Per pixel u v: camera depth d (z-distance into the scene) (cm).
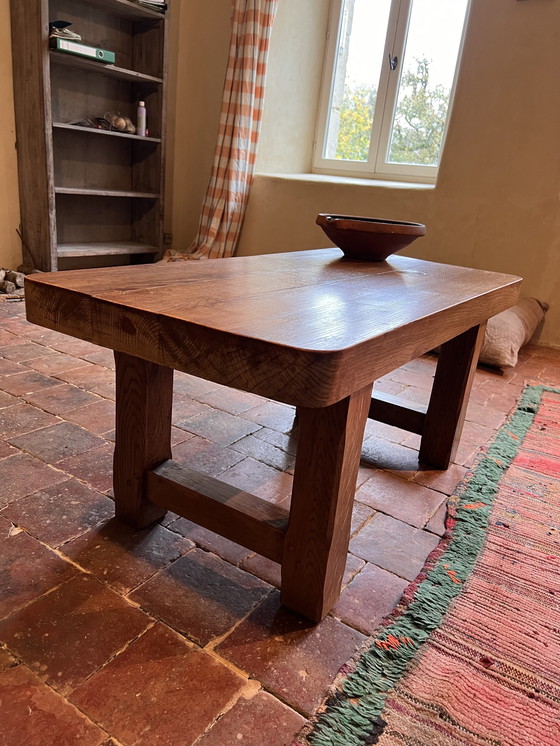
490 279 172
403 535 141
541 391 256
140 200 441
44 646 98
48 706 86
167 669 95
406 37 404
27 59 332
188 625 105
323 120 461
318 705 91
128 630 103
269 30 381
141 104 396
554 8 293
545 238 325
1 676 91
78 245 401
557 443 201
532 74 306
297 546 107
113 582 115
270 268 153
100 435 178
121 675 93
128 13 382
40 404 197
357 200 378
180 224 484
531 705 94
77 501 142
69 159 396
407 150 425
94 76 393
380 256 187
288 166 459
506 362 279
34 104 338
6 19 334
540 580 126
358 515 149
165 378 126
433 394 176
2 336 270
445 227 352
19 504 138
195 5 428
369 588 121
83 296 97
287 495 155
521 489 166
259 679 95
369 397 102
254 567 124
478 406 237
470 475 173
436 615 112
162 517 138
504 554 134
